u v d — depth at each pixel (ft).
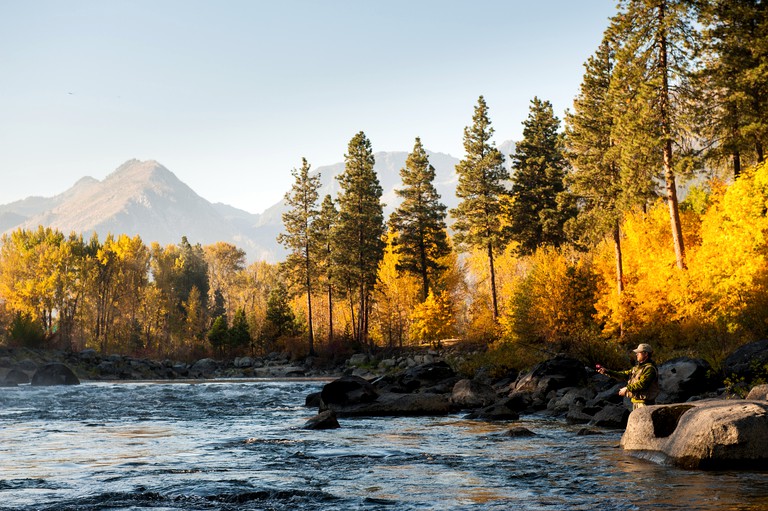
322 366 230.48
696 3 113.60
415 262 241.55
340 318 303.48
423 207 240.94
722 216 97.40
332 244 253.44
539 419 62.34
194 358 280.51
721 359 64.03
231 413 74.64
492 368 102.47
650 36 115.55
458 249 220.84
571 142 171.63
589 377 81.82
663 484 26.35
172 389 128.16
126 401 94.84
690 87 113.50
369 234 254.47
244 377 217.15
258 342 281.13
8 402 91.15
